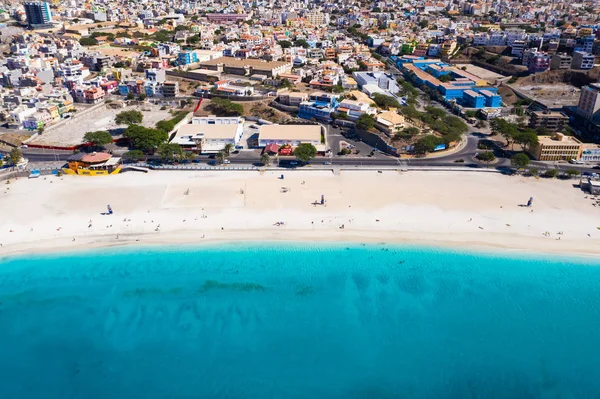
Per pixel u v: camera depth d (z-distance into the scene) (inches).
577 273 6151.6
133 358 5029.5
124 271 6195.9
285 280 6058.1
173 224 7042.3
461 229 6924.2
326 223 7076.8
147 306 5664.4
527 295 5836.6
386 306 5664.4
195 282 6018.7
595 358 5049.2
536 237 6752.0
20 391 4685.0
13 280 6023.6
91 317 5516.7
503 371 4881.9
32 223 7047.2
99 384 4749.0
